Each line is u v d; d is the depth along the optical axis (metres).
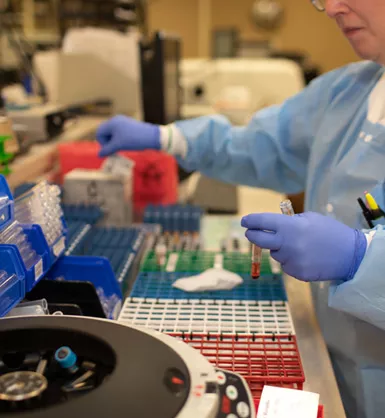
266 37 5.66
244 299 1.02
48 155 1.56
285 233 0.82
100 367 0.59
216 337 0.87
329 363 0.89
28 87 2.37
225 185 2.00
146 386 0.50
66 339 0.60
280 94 2.71
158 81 1.96
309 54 5.66
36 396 0.51
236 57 3.86
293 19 5.59
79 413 0.47
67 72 2.39
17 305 0.77
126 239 1.24
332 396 0.80
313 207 1.18
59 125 1.75
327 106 1.20
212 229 1.56
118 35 2.38
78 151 1.63
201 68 2.71
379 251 0.80
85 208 1.36
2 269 0.74
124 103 2.41
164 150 1.46
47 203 0.92
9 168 1.27
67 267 0.97
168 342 0.58
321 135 1.16
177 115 2.26
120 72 2.36
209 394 0.51
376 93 1.06
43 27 2.84
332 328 1.05
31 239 0.83
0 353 0.60
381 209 0.94
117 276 1.04
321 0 1.04
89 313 0.86
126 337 0.58
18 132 1.49
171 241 1.35
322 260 0.82
